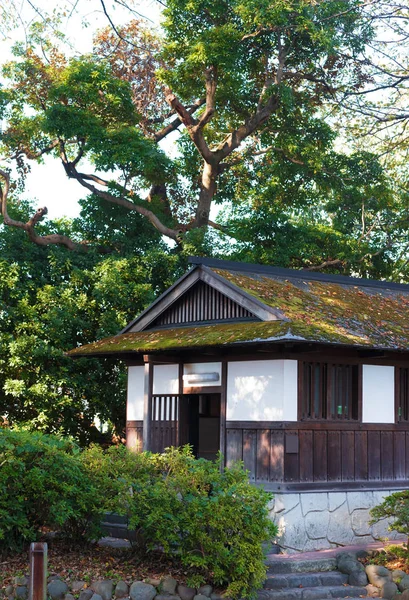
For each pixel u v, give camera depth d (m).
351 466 13.83
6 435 11.23
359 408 14.05
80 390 20.69
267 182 30.55
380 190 28.41
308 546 12.98
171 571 11.16
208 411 16.28
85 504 11.55
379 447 14.28
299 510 12.98
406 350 13.80
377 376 14.44
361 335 13.52
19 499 11.12
